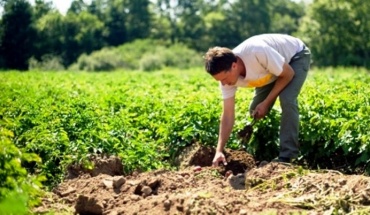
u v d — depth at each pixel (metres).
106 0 115.06
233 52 9.14
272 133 11.30
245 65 9.10
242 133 10.80
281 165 8.44
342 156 11.15
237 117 11.77
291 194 7.54
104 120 12.08
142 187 8.13
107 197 7.98
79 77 40.12
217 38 129.00
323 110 11.54
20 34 71.88
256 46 9.07
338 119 10.67
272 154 11.41
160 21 128.38
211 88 21.95
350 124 10.42
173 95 17.77
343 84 22.08
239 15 129.12
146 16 119.75
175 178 8.43
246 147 11.41
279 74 9.25
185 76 40.19
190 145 11.19
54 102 15.38
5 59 72.00
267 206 7.13
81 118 11.77
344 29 97.81
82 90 22.84
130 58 93.88
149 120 12.85
